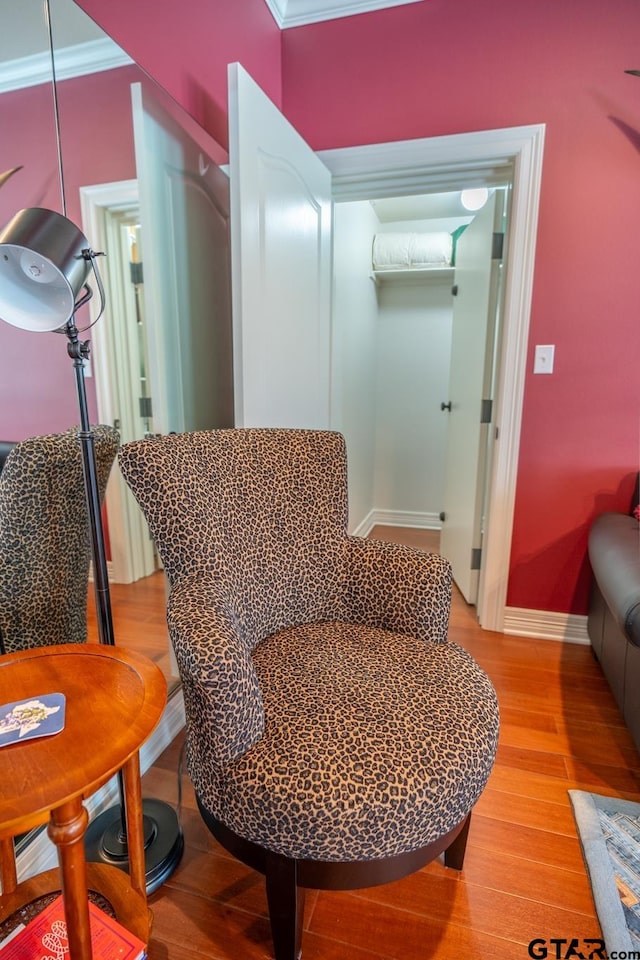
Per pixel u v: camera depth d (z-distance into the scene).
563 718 1.62
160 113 1.38
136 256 1.39
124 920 0.82
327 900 1.05
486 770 0.85
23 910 0.83
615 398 1.93
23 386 1.08
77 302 0.88
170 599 0.93
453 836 0.89
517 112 1.81
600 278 1.86
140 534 1.51
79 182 1.17
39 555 1.12
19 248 0.75
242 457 1.19
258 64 1.84
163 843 1.13
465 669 1.03
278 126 1.52
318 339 1.96
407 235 3.24
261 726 0.83
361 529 3.42
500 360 2.04
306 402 1.87
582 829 1.20
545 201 1.85
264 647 1.11
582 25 1.71
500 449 2.06
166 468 1.00
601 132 1.77
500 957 0.94
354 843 0.75
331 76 1.95
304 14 1.92
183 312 1.57
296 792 0.75
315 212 1.85
